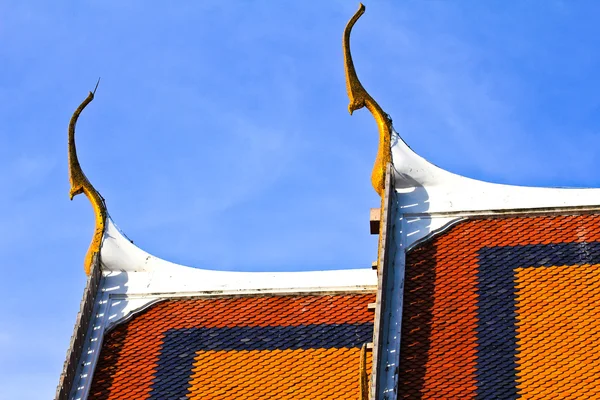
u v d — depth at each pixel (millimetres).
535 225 56281
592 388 50969
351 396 53750
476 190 57250
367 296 56812
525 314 53531
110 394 55750
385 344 53344
